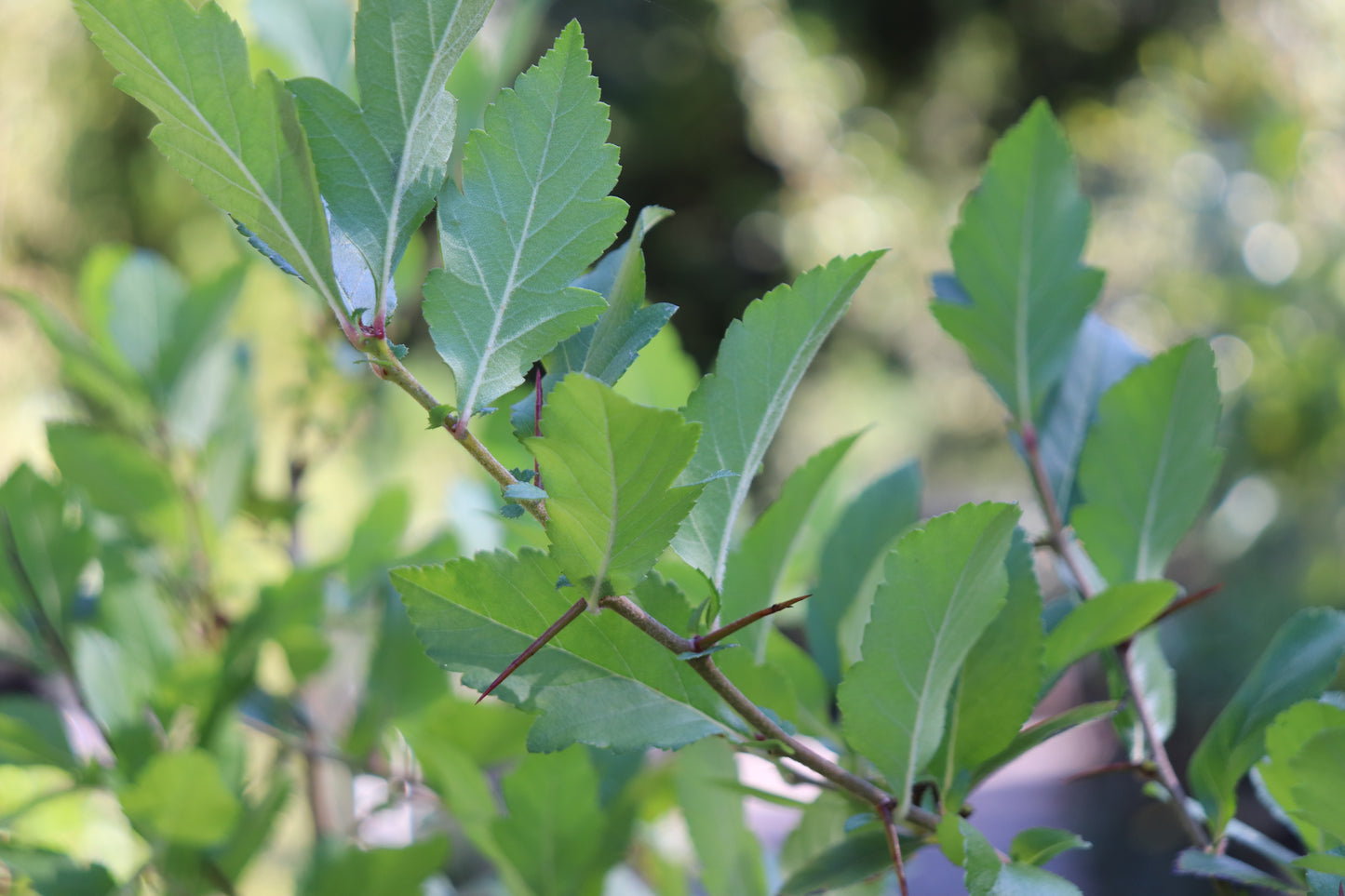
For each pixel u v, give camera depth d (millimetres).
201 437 569
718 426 386
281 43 522
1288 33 1935
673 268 3957
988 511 379
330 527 766
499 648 389
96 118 1757
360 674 591
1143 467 435
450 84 556
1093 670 2582
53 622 486
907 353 3779
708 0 3666
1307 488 1737
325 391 612
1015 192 444
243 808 477
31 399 667
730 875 445
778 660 444
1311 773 374
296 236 368
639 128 3879
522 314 375
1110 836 2232
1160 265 2637
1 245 1649
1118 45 3396
